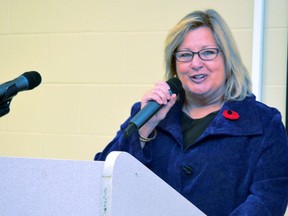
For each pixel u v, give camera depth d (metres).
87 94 4.28
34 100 4.39
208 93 2.62
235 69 2.63
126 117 4.19
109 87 4.24
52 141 4.36
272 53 3.79
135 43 4.17
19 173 1.64
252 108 2.59
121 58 4.20
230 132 2.49
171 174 2.53
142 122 2.30
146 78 4.15
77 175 1.56
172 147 2.60
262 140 2.46
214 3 3.96
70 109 4.32
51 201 1.59
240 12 3.89
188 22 2.62
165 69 2.75
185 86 2.63
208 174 2.46
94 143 4.26
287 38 3.76
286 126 3.70
